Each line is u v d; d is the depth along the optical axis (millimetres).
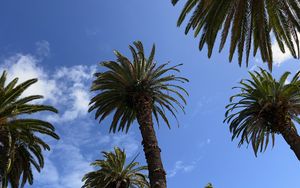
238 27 18234
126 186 40875
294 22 17125
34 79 27594
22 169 31438
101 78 28156
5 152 27156
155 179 23031
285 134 32781
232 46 18938
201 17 19250
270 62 18891
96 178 41062
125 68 28531
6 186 30531
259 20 17516
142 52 29703
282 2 17062
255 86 34375
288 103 33406
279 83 33781
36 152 31078
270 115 33469
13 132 27344
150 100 28062
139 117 26984
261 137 35250
